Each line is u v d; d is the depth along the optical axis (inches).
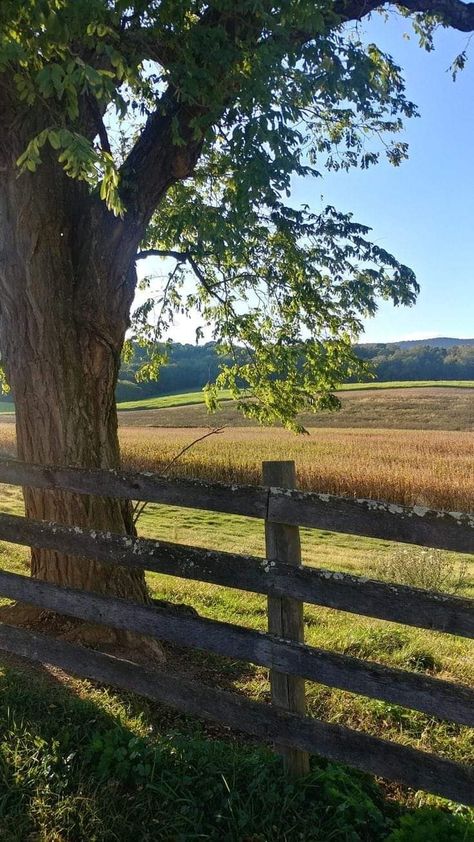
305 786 106.1
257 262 283.1
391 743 95.2
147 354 322.0
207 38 156.4
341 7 197.3
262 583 105.4
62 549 129.0
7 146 164.2
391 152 262.5
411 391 2452.0
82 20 129.3
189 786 108.0
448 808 108.3
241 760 113.6
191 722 136.5
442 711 89.4
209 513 697.0
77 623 181.2
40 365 175.6
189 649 192.5
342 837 97.6
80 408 177.8
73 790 109.1
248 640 107.3
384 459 1004.6
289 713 104.7
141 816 102.9
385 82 230.4
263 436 1513.3
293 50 166.2
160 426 1945.1
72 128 164.9
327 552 506.0
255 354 304.8
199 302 315.6
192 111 173.5
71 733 122.8
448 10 206.2
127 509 193.3
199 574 112.2
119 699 143.9
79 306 175.2
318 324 295.1
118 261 176.9
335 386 295.9
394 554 412.8
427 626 89.8
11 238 171.3
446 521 87.6
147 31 157.3
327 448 1184.8
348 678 97.5
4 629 138.0
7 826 101.7
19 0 117.4
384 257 249.1
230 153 180.9
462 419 1888.5
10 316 178.2
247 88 158.7
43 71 113.1
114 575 182.4
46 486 132.4
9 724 126.3
